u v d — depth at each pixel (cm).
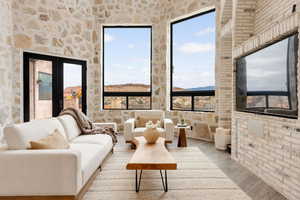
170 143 422
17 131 202
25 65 454
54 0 498
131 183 247
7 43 411
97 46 596
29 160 183
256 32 338
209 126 488
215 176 269
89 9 579
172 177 265
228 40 452
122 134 571
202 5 502
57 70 516
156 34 598
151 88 614
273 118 235
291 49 204
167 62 588
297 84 196
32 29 460
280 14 275
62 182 183
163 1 589
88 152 248
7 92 409
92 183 246
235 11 340
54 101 512
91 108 589
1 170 183
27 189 184
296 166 199
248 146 297
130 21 595
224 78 453
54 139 227
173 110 582
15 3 432
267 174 249
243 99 314
